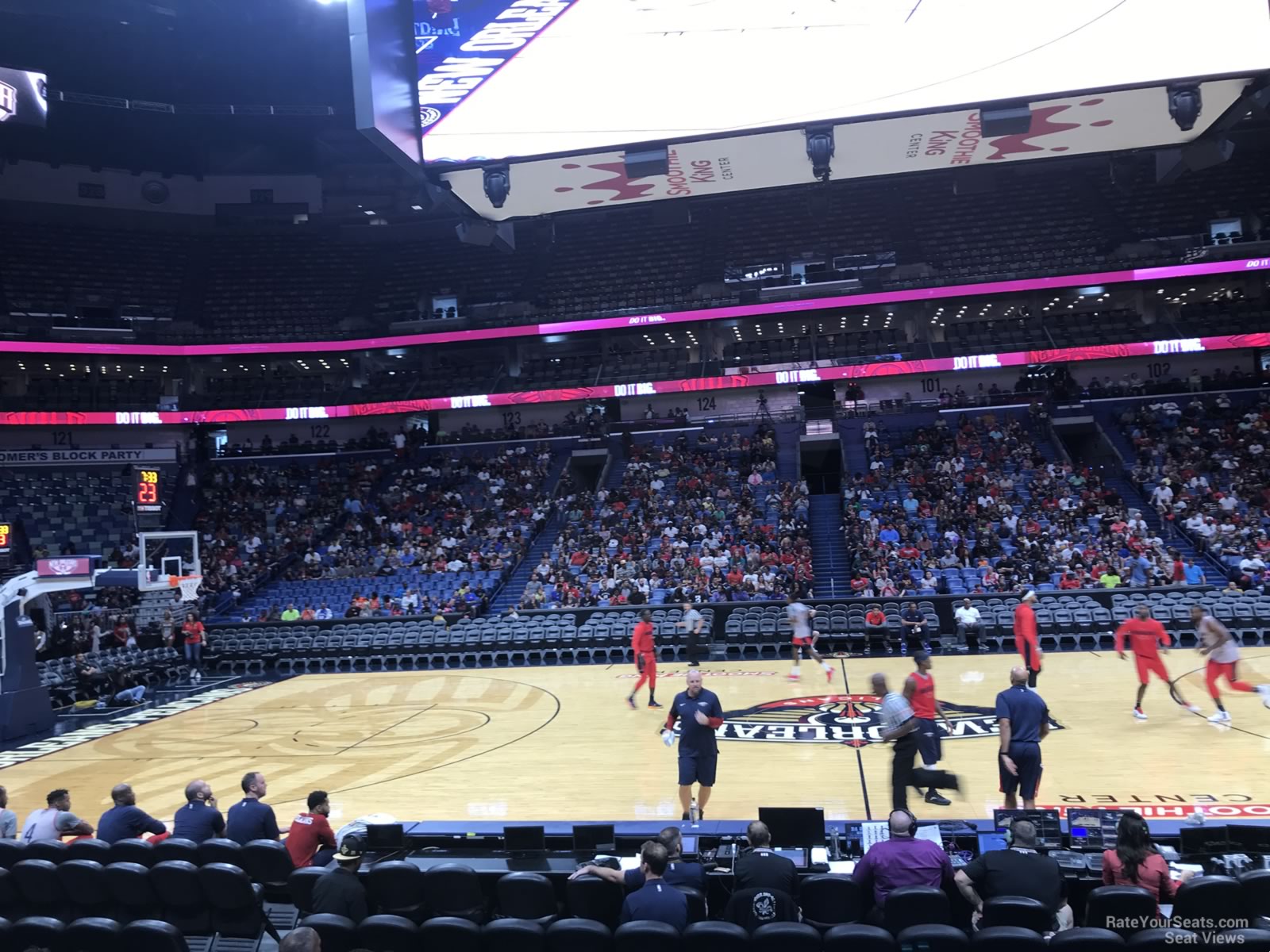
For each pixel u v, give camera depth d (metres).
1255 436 26.28
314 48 34.69
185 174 39.28
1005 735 8.15
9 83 27.44
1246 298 31.78
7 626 16.42
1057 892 5.58
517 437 33.78
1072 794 9.38
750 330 35.50
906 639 20.30
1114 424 29.22
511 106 8.30
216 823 7.61
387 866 6.21
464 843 7.33
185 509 32.16
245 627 24.14
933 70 7.82
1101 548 22.22
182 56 34.72
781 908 5.69
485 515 29.17
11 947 5.44
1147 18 7.45
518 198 9.11
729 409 34.41
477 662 22.14
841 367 31.20
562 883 6.49
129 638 23.11
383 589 26.19
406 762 12.43
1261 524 22.56
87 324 33.47
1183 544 22.98
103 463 33.06
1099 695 14.32
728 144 8.25
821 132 8.03
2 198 36.31
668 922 5.45
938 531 24.25
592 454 32.56
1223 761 10.27
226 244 39.00
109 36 33.16
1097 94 7.57
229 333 35.28
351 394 35.09
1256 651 17.67
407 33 8.27
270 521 31.11
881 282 31.95
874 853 5.87
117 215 38.22
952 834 6.59
